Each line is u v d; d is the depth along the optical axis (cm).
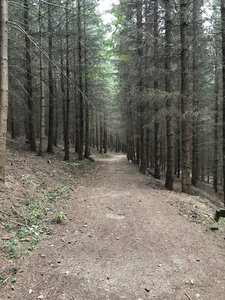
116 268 536
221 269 545
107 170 2209
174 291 464
